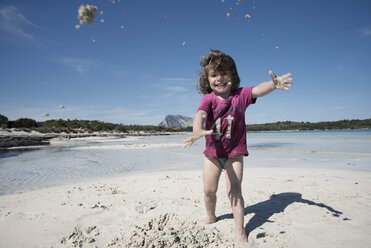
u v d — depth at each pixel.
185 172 5.77
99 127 61.09
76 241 1.94
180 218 2.15
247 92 2.02
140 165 7.30
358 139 19.33
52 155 10.39
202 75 2.22
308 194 3.28
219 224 2.28
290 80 1.75
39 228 2.25
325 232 2.07
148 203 2.99
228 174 2.05
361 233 2.03
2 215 2.61
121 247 1.76
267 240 1.94
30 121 42.34
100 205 2.93
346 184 3.88
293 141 19.03
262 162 7.40
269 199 3.11
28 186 4.41
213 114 2.03
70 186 4.29
